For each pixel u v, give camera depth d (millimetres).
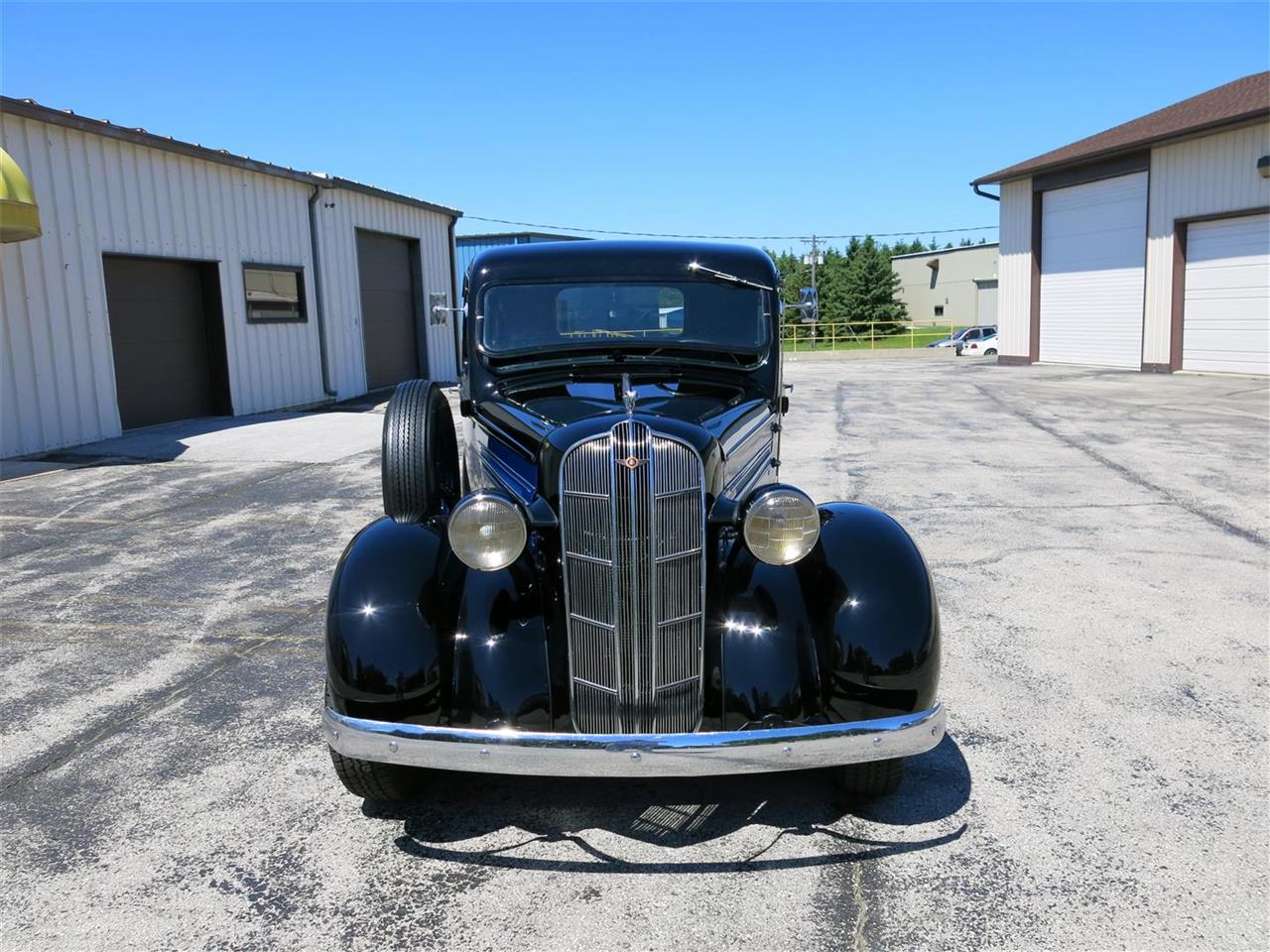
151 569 6258
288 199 15984
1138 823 3160
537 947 2605
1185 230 19797
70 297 11461
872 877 2896
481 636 3002
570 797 3402
